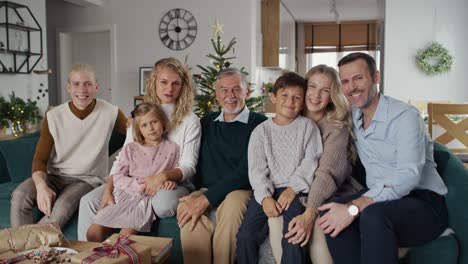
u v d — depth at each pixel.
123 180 2.12
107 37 7.16
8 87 5.29
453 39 6.09
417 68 6.21
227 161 2.28
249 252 1.88
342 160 1.96
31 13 5.58
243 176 2.12
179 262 2.07
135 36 6.75
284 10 8.77
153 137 2.22
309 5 8.90
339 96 2.03
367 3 8.75
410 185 1.73
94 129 2.43
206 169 2.32
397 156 1.81
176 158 2.27
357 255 1.73
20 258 1.38
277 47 7.41
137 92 6.81
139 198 2.07
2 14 5.17
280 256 1.86
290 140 2.04
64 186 2.40
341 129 2.01
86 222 2.10
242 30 6.26
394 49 6.27
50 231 1.53
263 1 7.36
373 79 1.86
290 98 2.03
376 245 1.62
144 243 1.55
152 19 6.65
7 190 2.43
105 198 2.10
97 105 2.48
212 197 2.04
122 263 1.30
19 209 2.18
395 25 6.24
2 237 1.46
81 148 2.42
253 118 2.34
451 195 1.83
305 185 1.91
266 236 1.93
